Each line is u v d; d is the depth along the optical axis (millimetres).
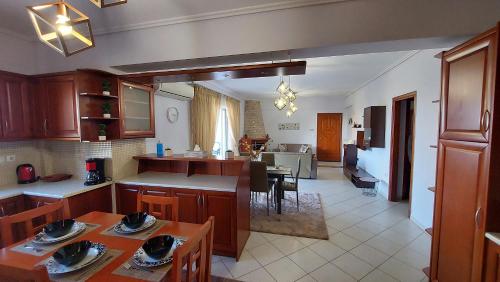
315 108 9109
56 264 1212
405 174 4457
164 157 3051
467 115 1566
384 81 4828
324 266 2418
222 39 2318
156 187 2697
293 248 2766
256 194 4527
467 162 1565
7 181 2676
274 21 2178
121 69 2801
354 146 6645
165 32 2479
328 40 2061
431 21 1876
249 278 2229
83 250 1272
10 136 2496
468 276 1559
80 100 2523
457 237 1664
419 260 2512
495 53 1332
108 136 2803
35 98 2682
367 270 2348
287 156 6184
